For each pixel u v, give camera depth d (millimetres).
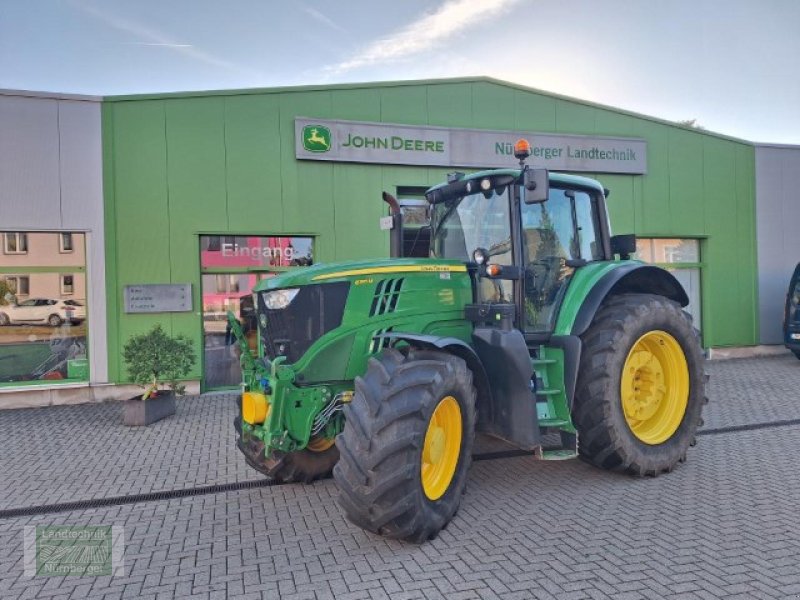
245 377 4906
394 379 3918
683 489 5039
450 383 4090
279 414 4195
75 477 5734
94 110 9320
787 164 13484
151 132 9516
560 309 5285
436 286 4871
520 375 4496
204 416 8305
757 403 8422
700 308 13039
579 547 3934
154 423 7906
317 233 10234
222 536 4305
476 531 4238
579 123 11812
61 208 9242
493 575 3584
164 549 4113
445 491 4219
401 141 10578
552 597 3312
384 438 3756
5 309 9188
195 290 9719
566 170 11680
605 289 5168
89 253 9344
